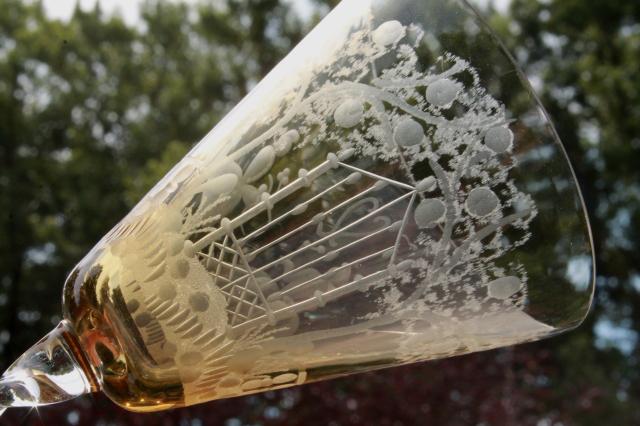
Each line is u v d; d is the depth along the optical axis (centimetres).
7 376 19
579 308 18
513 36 201
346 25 17
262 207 17
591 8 188
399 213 16
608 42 194
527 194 16
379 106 16
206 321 17
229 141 17
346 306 17
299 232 17
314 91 17
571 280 17
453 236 16
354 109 16
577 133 194
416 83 16
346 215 17
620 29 193
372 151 16
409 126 16
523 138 16
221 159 17
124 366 18
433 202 16
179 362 18
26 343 132
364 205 16
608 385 162
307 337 17
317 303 17
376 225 16
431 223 16
